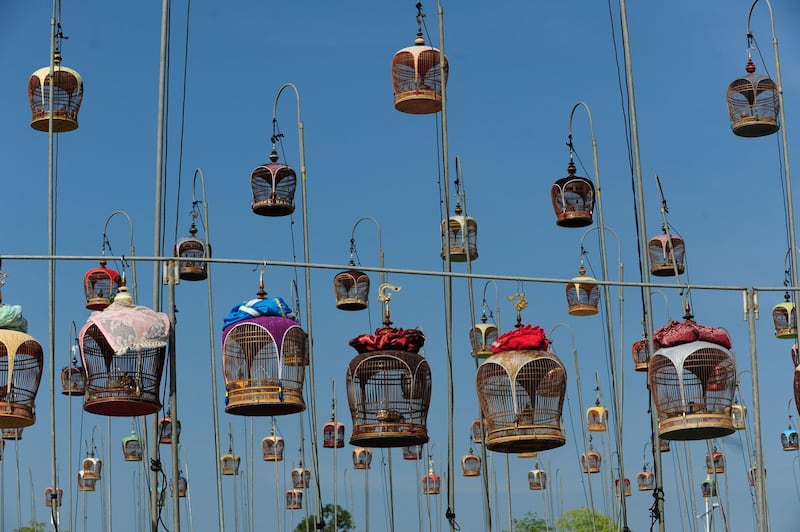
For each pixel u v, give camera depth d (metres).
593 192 25.23
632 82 19.23
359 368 16.50
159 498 15.77
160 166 17.06
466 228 21.53
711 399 16.02
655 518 17.78
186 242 27.39
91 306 28.66
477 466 33.38
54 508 18.38
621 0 19.44
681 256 29.64
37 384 15.48
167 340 14.55
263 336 15.66
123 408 15.17
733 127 24.12
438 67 22.23
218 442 23.03
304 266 14.79
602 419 32.75
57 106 23.22
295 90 24.05
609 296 21.03
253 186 25.47
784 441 31.88
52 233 19.91
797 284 21.55
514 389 15.95
